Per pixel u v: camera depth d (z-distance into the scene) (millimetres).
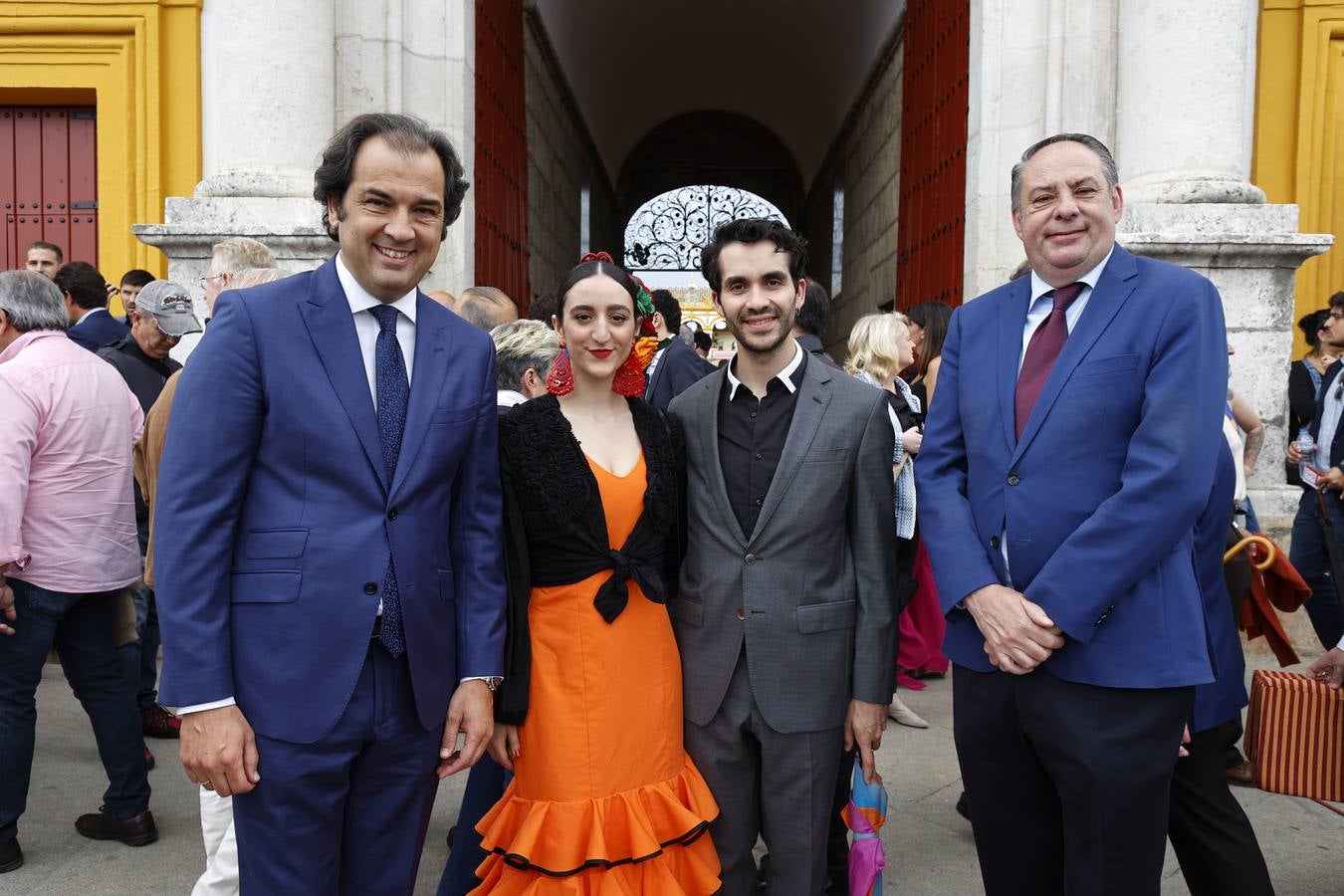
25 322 3611
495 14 8836
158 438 3240
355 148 2076
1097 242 2326
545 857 2424
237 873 2783
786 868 2602
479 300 4402
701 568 2648
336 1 7145
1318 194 7512
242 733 2010
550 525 2475
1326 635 5273
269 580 2039
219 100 6641
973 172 7434
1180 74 6262
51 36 7562
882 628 2633
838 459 2617
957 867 3582
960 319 2631
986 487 2408
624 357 2574
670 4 16891
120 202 7617
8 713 3502
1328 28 7395
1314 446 5340
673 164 23594
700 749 2646
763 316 2602
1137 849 2260
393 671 2135
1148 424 2184
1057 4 6992
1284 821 3924
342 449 2068
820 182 19688
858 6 14148
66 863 3588
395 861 2205
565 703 2477
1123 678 2209
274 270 3322
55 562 3488
